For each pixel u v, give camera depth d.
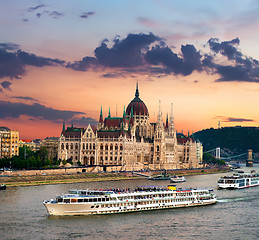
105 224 179.50
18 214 192.00
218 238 163.88
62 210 190.38
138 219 189.00
